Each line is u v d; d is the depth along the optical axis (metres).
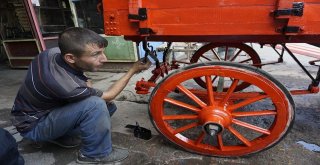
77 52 1.39
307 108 2.43
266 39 1.51
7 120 2.59
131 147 1.95
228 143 1.93
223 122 1.53
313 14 1.23
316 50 4.90
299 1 1.20
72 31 1.39
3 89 3.72
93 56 1.44
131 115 2.48
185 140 1.76
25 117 1.67
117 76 4.00
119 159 1.78
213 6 1.33
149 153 1.86
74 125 1.63
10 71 4.92
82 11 4.22
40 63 1.52
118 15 1.50
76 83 1.49
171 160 1.77
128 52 4.04
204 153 1.75
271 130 1.54
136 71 1.78
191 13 1.38
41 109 1.67
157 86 1.58
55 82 1.44
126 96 2.94
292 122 1.46
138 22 1.47
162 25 1.44
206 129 1.56
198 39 1.60
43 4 4.57
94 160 1.76
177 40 1.63
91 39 1.39
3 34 4.82
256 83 1.41
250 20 1.31
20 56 4.88
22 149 2.02
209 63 1.45
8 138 1.49
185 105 1.63
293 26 1.23
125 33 1.53
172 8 1.40
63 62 1.50
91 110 1.55
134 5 1.40
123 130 2.20
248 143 1.62
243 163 1.69
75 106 1.56
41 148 2.03
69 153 1.94
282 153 1.78
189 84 3.25
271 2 1.25
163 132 1.76
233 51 3.65
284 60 4.35
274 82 1.38
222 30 1.36
